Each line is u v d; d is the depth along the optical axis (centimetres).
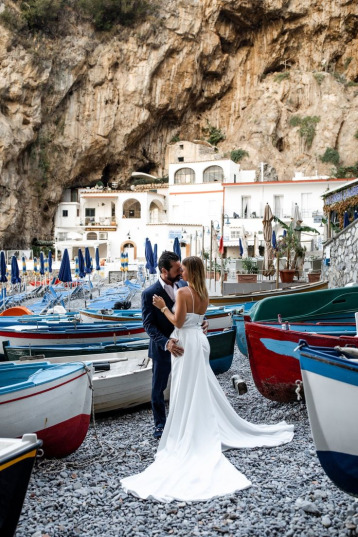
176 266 645
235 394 892
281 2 5988
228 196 5138
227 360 1066
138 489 492
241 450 589
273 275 2730
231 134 6475
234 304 1791
